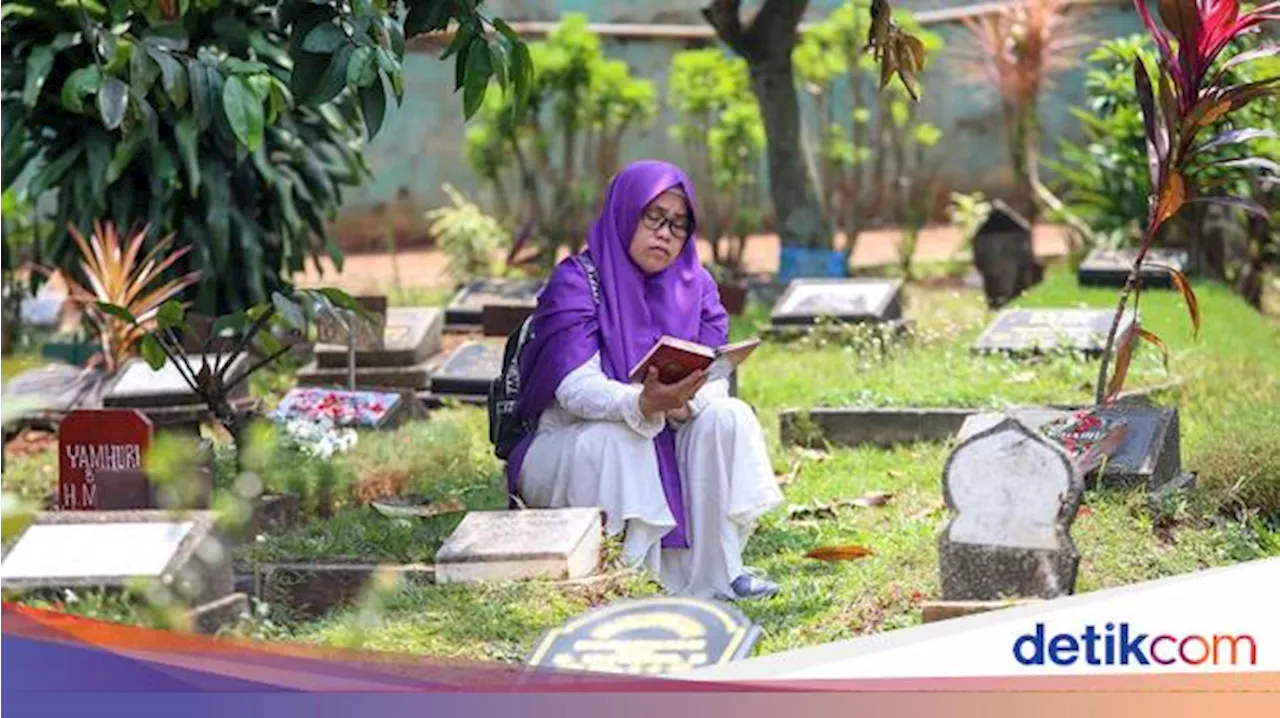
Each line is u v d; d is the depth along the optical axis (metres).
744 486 8.62
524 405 9.04
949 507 7.83
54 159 13.97
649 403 8.55
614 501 8.68
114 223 13.83
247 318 10.17
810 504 10.20
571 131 20.41
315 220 14.77
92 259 12.98
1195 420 11.50
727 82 20.67
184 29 10.26
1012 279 17.20
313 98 8.87
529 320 9.25
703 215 22.58
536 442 8.98
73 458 9.31
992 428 7.81
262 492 9.91
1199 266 17.55
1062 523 7.71
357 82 8.70
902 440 11.58
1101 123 18.16
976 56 22.20
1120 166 18.12
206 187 13.84
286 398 11.45
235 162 14.07
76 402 12.55
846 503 10.16
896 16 20.89
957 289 19.34
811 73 20.94
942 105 23.70
